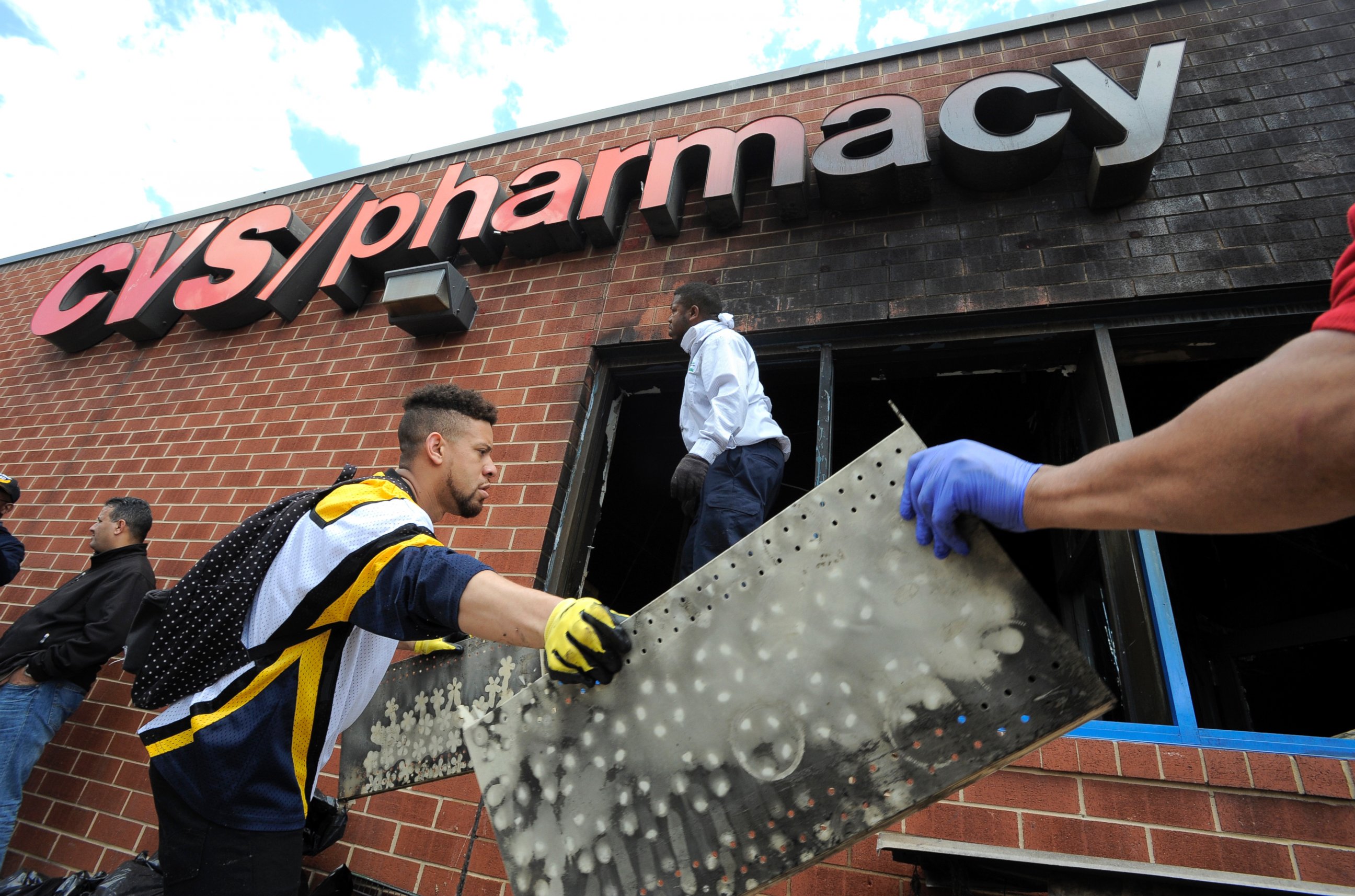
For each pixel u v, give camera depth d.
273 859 1.31
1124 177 2.96
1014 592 0.95
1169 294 2.80
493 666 1.82
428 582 1.23
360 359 4.31
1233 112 3.15
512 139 4.94
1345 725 3.90
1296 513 0.67
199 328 5.14
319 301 4.78
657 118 4.49
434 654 1.96
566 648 1.10
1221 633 4.16
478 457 1.80
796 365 3.40
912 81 3.87
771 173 3.88
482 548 3.25
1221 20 3.44
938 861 1.94
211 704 1.34
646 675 1.15
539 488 3.33
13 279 6.90
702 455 2.21
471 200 4.44
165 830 1.32
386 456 3.85
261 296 4.64
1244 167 2.99
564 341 3.78
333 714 1.47
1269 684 4.09
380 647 1.60
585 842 1.10
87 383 5.32
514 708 1.21
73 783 3.48
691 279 3.68
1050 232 3.11
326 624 1.36
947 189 3.42
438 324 4.06
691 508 2.27
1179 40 3.32
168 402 4.82
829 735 1.03
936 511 0.96
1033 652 0.93
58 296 5.66
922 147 3.30
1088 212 3.10
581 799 1.13
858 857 2.26
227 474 4.21
